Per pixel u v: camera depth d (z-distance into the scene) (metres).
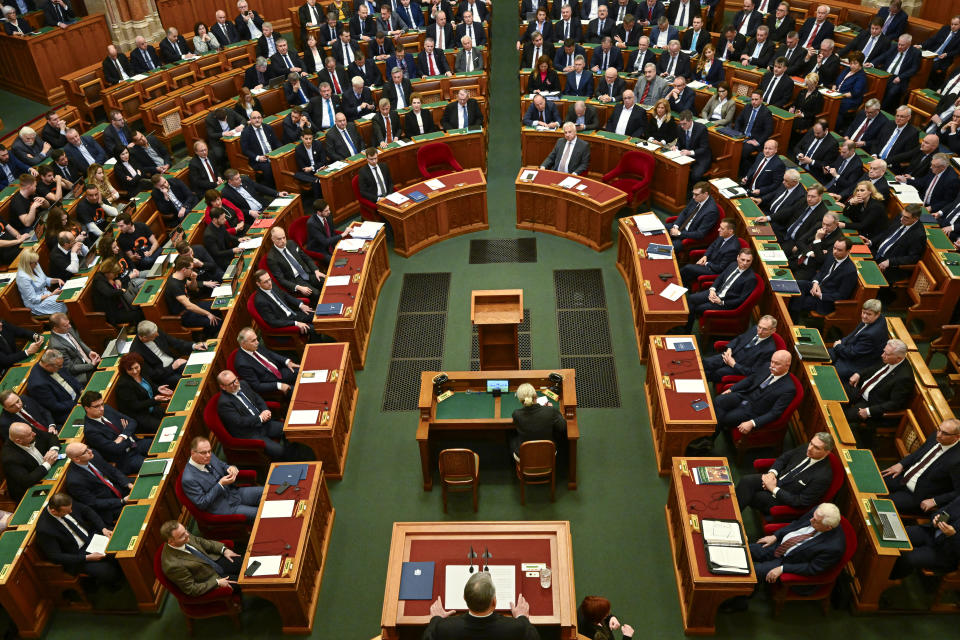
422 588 5.85
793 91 13.99
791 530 6.48
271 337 9.70
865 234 10.33
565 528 6.26
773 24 16.53
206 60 16.52
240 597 6.58
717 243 10.03
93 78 15.70
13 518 6.71
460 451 7.13
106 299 9.77
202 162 12.69
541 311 10.52
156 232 11.89
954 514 6.19
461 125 13.65
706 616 6.30
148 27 18.00
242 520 6.99
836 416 7.28
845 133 13.94
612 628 6.02
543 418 7.22
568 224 12.02
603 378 9.32
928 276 9.23
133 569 6.51
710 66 14.51
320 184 12.39
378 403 9.13
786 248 10.41
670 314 9.00
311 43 16.50
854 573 6.58
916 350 8.01
